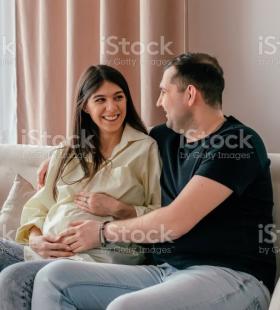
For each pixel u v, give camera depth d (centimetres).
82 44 238
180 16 224
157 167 174
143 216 154
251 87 228
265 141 227
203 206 144
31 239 173
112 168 179
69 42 239
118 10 227
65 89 252
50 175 186
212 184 144
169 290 133
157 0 220
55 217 177
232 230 148
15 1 258
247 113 230
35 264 148
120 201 173
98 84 177
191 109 158
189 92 157
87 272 144
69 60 240
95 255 167
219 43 232
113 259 168
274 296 128
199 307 132
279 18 218
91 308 145
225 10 229
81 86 181
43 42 248
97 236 162
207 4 232
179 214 146
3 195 215
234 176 144
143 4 224
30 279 145
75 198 179
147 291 133
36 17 255
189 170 156
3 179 216
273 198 166
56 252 166
